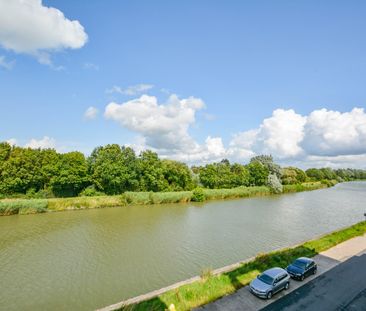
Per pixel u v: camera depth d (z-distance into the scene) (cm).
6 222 4325
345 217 5206
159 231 3891
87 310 1898
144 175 7531
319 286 1952
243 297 1775
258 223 4534
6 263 2675
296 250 2630
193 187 8506
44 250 3048
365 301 1739
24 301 2000
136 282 2309
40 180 6262
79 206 5597
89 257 2848
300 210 5953
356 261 2445
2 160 5922
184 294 1758
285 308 1648
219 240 3494
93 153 7038
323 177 18325
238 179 9712
